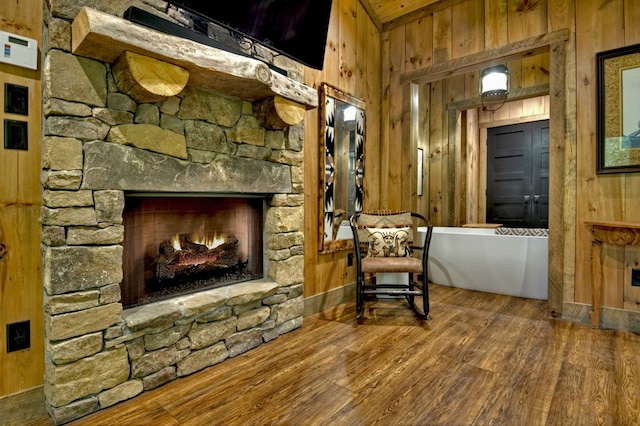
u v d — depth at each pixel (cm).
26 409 149
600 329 244
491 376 179
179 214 206
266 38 207
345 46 315
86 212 147
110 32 131
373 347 215
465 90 489
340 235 310
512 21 288
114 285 156
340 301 309
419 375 180
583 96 257
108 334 154
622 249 245
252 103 215
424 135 518
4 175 145
